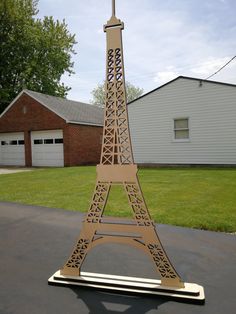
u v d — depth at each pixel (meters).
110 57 2.69
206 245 3.87
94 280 2.75
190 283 2.71
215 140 13.62
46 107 18.58
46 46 29.06
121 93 2.65
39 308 2.45
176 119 14.54
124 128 2.63
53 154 18.67
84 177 11.14
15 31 26.39
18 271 3.20
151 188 8.01
